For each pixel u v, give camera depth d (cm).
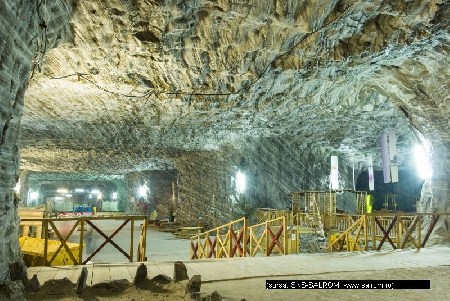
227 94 1217
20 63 547
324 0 778
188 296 487
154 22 810
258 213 1945
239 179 2012
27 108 1365
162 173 3403
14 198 577
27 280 515
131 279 602
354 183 2367
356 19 859
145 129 1720
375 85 1345
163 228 2495
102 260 1328
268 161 2031
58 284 536
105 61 961
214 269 702
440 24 855
